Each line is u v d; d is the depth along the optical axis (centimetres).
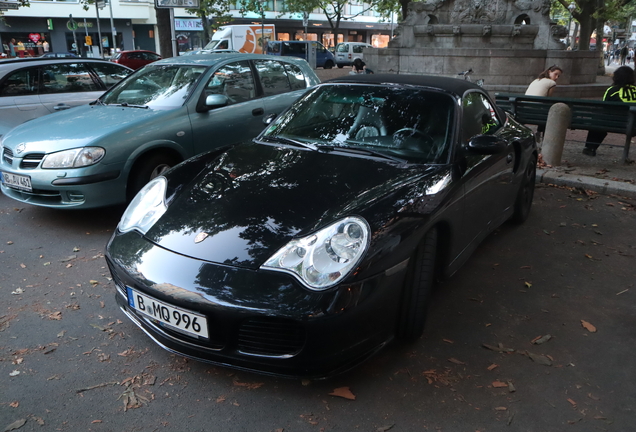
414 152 322
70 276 374
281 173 303
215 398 247
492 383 262
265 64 620
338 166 309
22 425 227
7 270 382
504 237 458
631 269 398
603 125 662
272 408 241
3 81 670
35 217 501
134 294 254
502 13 1523
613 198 566
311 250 236
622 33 5453
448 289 362
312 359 230
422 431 229
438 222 279
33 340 292
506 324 318
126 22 4019
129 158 460
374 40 5609
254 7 3164
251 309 225
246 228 254
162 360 276
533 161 474
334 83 396
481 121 377
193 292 234
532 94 782
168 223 270
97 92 751
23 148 455
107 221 491
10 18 3569
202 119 522
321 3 4038
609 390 259
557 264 405
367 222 246
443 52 1466
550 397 253
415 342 294
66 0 3731
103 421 231
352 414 238
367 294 234
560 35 1474
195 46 4197
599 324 321
